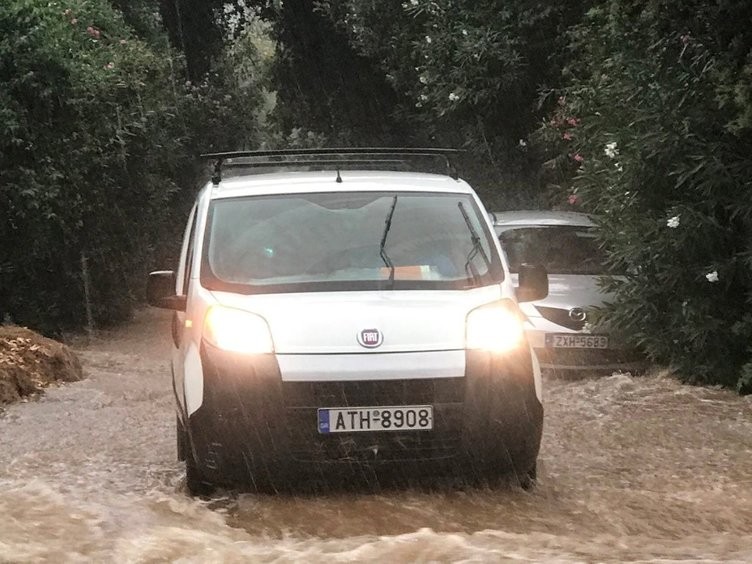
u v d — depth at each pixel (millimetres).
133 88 18594
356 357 6008
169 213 24219
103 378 12086
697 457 7695
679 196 10742
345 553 4789
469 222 7176
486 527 5660
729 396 10055
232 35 33094
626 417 9156
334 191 7297
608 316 11055
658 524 5824
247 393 5957
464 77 18500
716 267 10086
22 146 15641
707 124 10234
